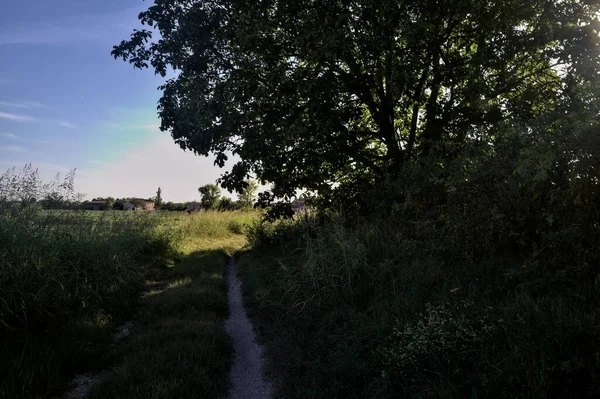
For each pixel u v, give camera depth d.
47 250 7.20
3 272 5.85
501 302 4.31
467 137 6.38
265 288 8.25
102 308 7.13
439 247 6.32
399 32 10.14
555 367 3.00
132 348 5.44
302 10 10.51
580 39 9.13
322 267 6.98
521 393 2.97
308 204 13.38
